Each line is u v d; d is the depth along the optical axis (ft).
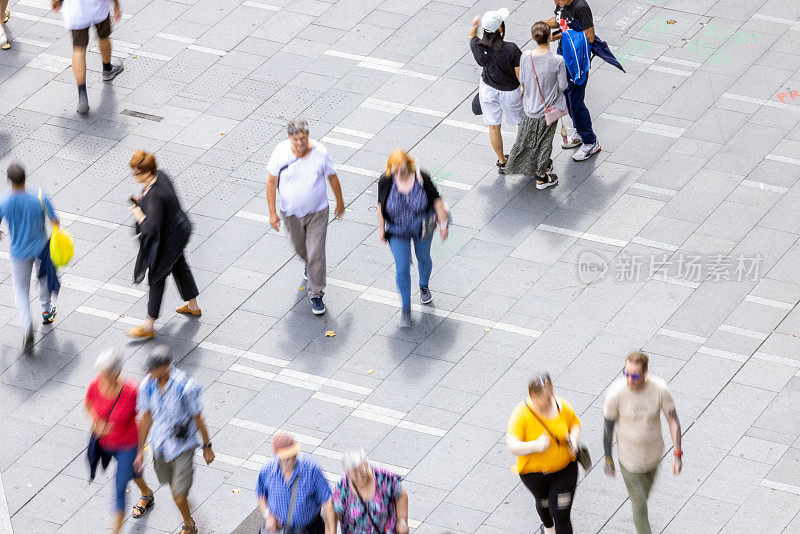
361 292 92.68
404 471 78.79
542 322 88.48
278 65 115.65
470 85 111.24
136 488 79.61
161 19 122.83
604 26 115.75
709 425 79.77
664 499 75.25
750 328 86.43
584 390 82.94
